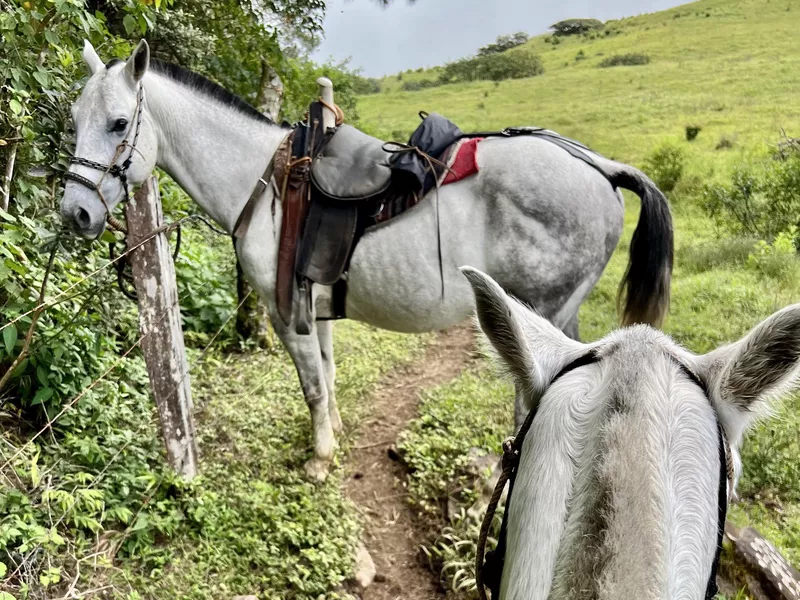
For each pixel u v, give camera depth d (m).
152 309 3.32
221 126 3.46
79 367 3.59
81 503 2.96
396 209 3.33
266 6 6.53
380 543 3.60
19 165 3.42
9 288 3.03
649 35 50.88
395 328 3.69
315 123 3.46
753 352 1.26
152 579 2.88
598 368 1.37
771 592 2.88
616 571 1.02
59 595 2.59
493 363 1.54
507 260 3.32
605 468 1.13
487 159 3.36
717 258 7.47
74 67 3.99
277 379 4.81
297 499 3.69
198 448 3.81
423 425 4.42
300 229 3.41
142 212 3.30
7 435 3.13
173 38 5.96
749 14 51.56
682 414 1.22
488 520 1.57
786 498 3.56
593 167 3.41
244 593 2.99
